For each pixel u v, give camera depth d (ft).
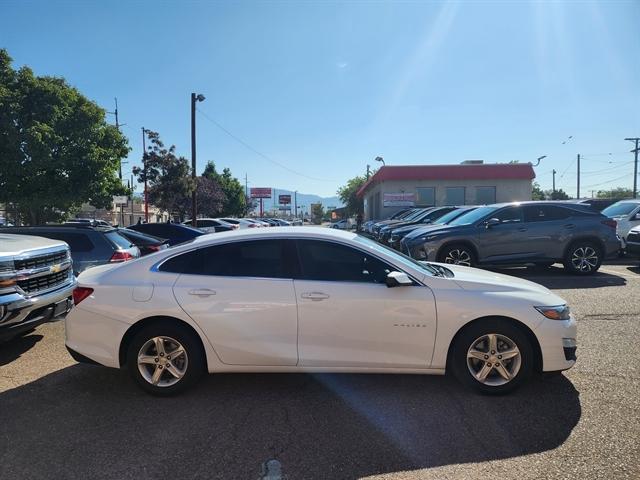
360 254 13.47
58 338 19.54
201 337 13.03
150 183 98.32
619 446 10.36
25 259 16.58
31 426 11.72
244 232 14.24
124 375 15.14
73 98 55.31
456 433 11.09
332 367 12.96
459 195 96.94
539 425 11.37
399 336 12.85
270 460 10.09
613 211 48.47
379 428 11.39
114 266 14.19
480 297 12.88
